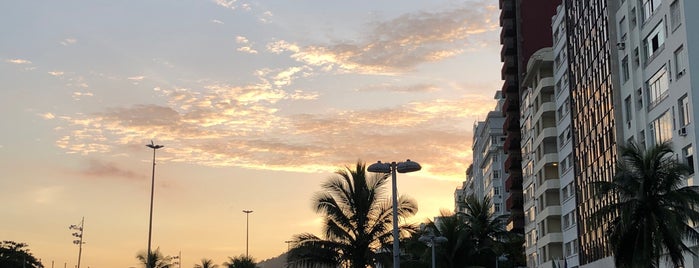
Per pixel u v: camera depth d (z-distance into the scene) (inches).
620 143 2084.2
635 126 1974.7
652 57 1860.2
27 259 5703.7
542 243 3006.9
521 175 3841.0
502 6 3966.5
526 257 3422.7
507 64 3860.7
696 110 1592.0
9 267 5467.5
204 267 3944.4
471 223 2440.9
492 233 2448.3
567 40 2699.3
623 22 2108.8
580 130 2532.0
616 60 2133.4
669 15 1732.3
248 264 4060.0
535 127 3159.5
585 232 2461.9
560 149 2883.9
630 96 2039.9
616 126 2097.7
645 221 1291.8
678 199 1275.8
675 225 1254.3
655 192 1307.8
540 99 3063.5
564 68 2819.9
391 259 1635.1
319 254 1636.3
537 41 3690.9
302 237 1646.2
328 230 1624.0
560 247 2903.5
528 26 3710.6
